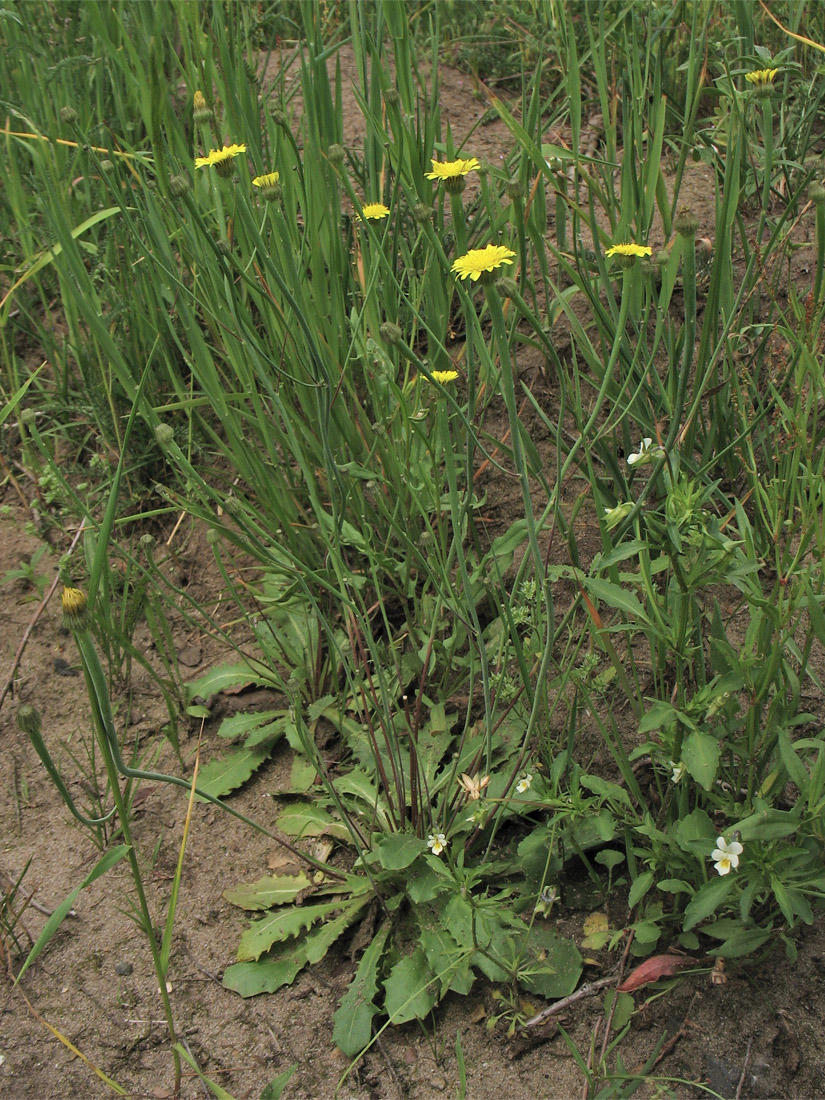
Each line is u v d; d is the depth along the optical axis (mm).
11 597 724
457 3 961
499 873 590
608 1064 543
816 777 513
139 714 676
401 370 694
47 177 701
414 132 723
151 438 735
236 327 636
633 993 557
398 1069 553
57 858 625
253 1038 566
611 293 624
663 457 531
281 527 670
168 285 648
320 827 616
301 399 652
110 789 645
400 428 649
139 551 719
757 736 553
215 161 544
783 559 560
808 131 728
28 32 724
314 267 650
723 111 762
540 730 597
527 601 622
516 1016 552
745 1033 542
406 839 579
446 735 625
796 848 521
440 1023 562
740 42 721
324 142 685
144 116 698
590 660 566
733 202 583
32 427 660
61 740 663
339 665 664
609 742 555
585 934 573
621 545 522
